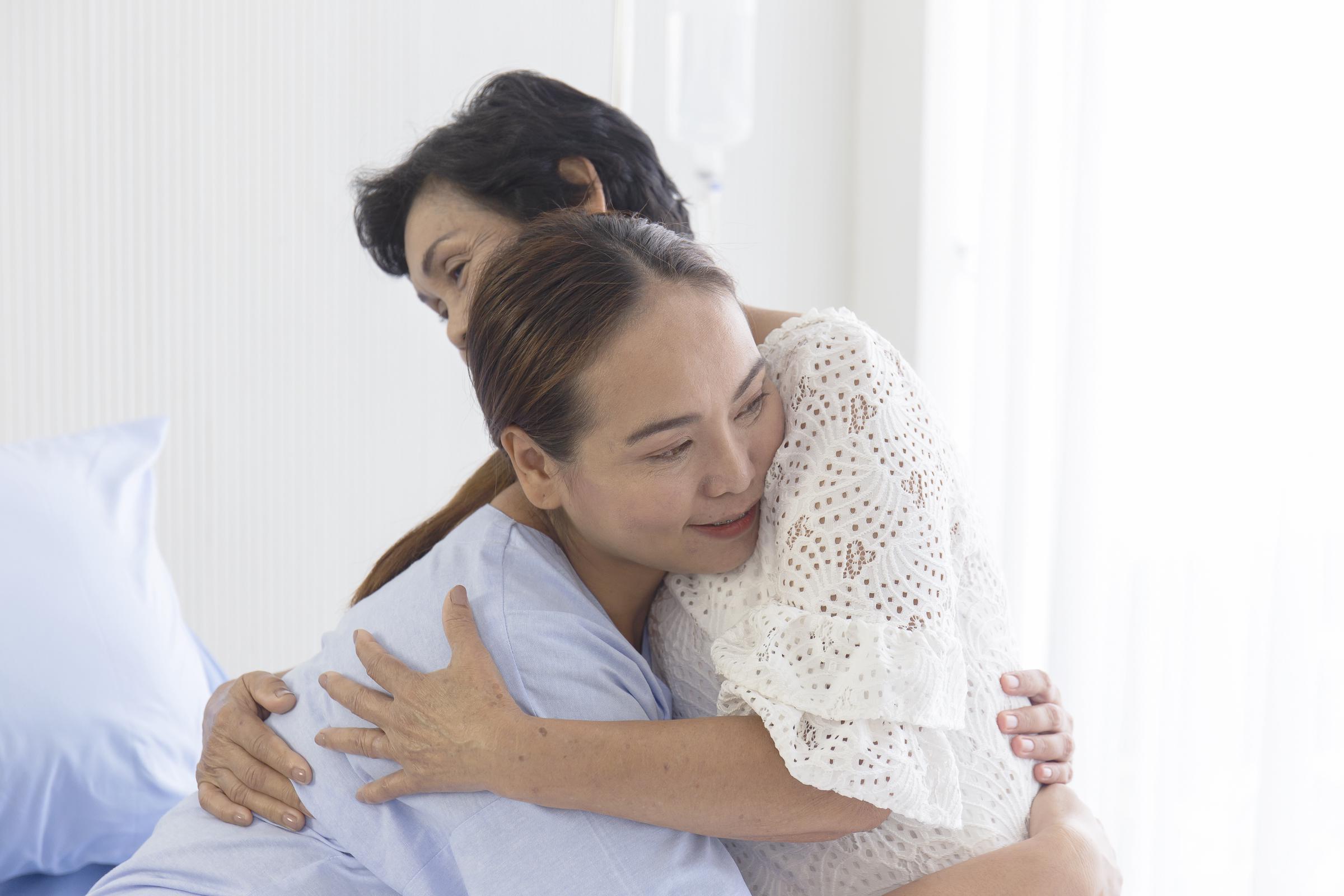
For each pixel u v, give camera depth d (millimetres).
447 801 941
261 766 1061
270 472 2332
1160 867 1856
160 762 1512
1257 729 1733
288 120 2295
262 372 2311
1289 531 1663
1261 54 1752
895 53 2701
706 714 1077
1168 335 1905
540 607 998
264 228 2291
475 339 998
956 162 2590
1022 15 2219
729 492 951
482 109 1312
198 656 1768
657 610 1119
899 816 1035
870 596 928
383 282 2389
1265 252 1738
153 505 1841
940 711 915
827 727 887
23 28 2088
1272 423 1722
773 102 2777
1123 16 1994
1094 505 2037
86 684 1499
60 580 1572
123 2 2154
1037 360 2227
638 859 912
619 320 897
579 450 936
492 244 1286
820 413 983
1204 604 1823
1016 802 1101
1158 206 1928
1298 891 1640
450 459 2477
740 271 2777
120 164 2176
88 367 2178
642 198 1348
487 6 2447
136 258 2199
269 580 2350
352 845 989
